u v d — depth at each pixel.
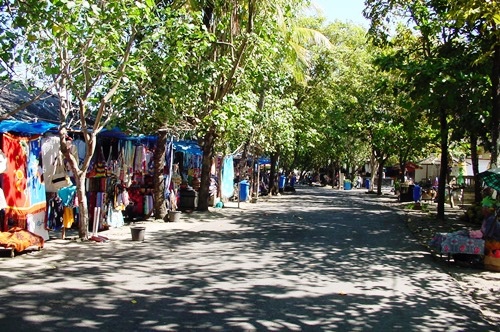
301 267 9.27
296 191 43.75
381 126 31.86
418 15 16.97
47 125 10.41
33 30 8.58
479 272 9.46
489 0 9.55
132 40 10.08
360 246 12.10
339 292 7.50
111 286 7.36
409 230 15.73
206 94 15.17
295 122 31.42
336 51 31.66
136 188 15.80
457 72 12.81
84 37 9.05
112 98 11.24
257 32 15.85
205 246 11.35
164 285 7.54
